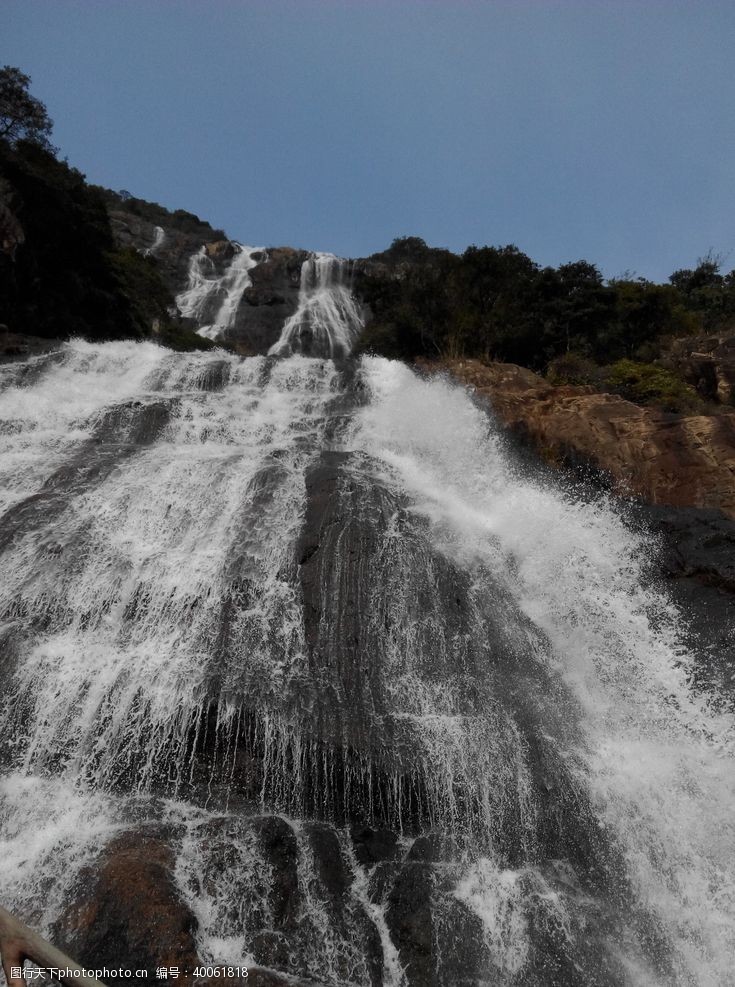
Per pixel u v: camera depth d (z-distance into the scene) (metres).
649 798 6.79
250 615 7.33
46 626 7.39
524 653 8.01
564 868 6.07
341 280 44.66
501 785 6.38
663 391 17.44
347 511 8.80
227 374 16.08
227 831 5.60
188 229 55.97
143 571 7.87
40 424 12.17
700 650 8.73
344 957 5.11
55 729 6.45
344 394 15.30
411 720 6.59
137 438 12.10
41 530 8.50
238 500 9.32
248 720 6.27
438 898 5.58
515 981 5.27
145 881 4.89
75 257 21.86
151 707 6.40
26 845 5.41
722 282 35.88
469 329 22.55
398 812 6.04
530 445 13.77
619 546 10.52
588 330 23.64
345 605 7.61
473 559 8.99
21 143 21.69
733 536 10.42
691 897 6.17
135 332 24.38
